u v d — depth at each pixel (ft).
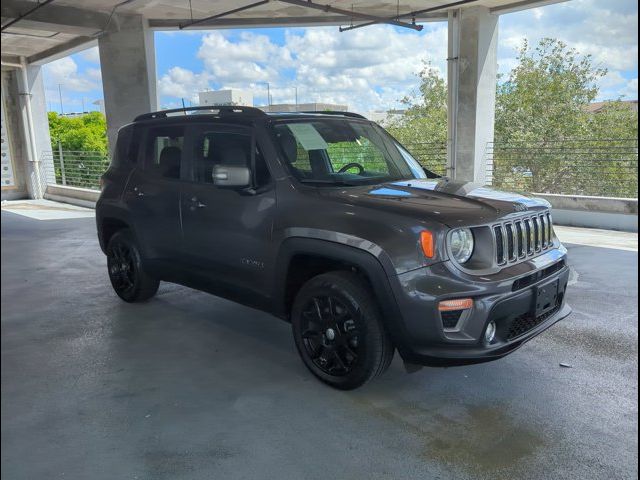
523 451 8.59
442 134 65.72
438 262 9.06
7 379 11.35
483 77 37.09
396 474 8.03
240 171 10.91
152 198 14.49
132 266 16.33
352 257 9.73
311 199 10.69
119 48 39.40
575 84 58.29
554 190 36.99
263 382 11.19
